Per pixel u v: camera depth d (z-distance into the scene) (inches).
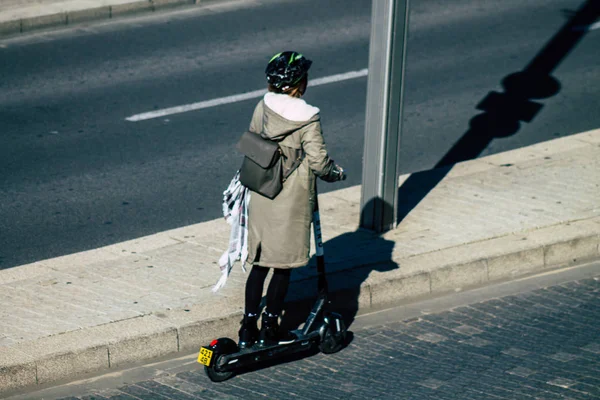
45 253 738.8
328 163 541.6
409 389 539.8
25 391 536.4
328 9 1451.8
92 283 639.1
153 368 565.0
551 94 1125.1
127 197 848.3
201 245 711.1
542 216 757.9
